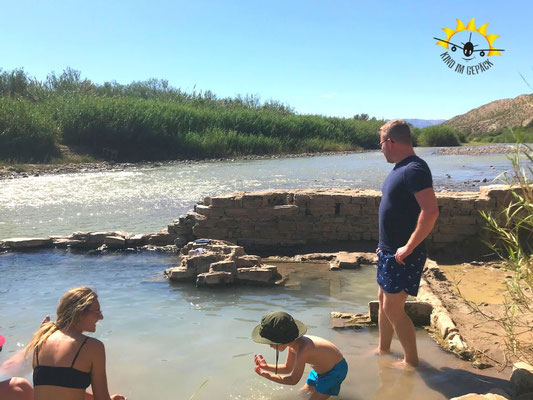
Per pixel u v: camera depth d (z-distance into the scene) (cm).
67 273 771
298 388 411
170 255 898
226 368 445
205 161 3003
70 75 4028
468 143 6034
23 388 351
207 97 4584
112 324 553
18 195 1623
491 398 356
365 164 2769
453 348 477
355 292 677
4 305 614
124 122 3000
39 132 2619
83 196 1608
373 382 419
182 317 577
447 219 869
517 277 440
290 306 621
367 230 924
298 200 937
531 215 439
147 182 1953
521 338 477
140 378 425
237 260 757
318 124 4431
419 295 627
